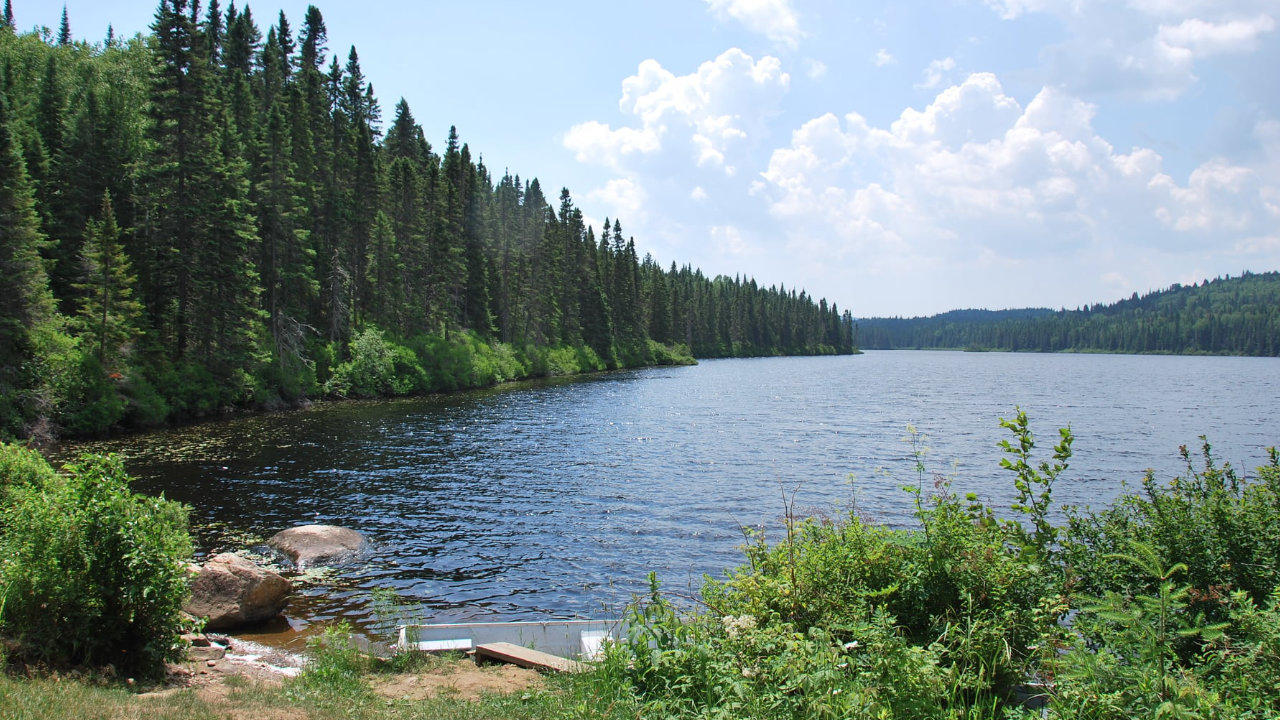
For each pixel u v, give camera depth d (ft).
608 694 20.26
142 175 131.13
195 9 238.68
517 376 248.11
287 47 279.90
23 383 100.01
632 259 379.55
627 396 185.98
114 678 24.18
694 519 61.57
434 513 62.75
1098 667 15.11
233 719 20.47
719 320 517.55
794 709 16.46
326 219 189.67
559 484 75.41
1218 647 16.47
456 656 29.99
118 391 110.32
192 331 129.39
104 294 113.91
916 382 266.98
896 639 17.62
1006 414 151.23
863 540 22.65
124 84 236.63
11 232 102.06
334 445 97.91
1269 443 110.52
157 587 25.27
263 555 49.80
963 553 20.71
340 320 178.29
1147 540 21.49
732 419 137.28
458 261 232.12
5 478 37.88
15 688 20.36
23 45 261.24
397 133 270.46
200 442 98.68
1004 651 18.11
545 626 33.24
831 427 127.03
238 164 140.46
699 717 17.11
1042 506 23.72
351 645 30.55
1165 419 144.15
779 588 22.15
